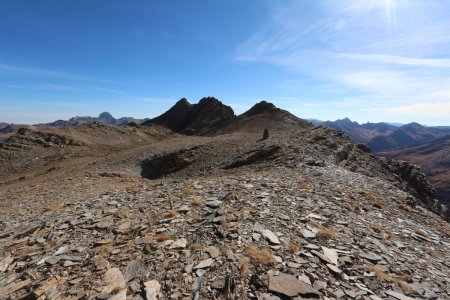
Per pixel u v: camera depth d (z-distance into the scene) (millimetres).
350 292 6820
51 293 6652
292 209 12555
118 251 8719
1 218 16516
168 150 54812
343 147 41094
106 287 6832
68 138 88375
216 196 14289
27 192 29297
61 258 8469
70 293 6637
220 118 188375
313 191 16188
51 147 83438
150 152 57719
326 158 33188
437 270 9062
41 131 90938
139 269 7590
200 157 47406
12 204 22281
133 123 133750
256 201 13375
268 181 17953
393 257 9336
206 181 19000
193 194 15180
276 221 10891
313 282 7082
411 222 14172
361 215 13508
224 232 9531
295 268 7625
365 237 10656
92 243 9641
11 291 6922
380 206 15484
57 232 10812
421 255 10109
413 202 18531
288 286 6750
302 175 21078
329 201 14656
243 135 68375
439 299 7180
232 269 7414
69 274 7582
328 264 7977
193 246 8594
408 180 48875
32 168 68312
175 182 20844
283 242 9148
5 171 67625
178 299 6348
